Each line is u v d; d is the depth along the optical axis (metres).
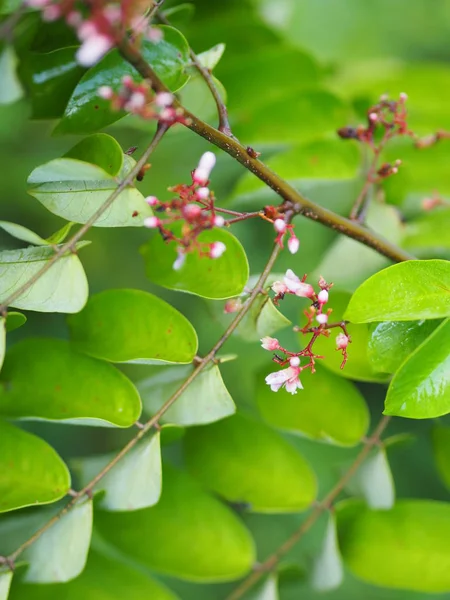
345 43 0.68
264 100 0.53
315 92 0.53
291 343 0.64
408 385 0.43
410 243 0.53
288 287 0.44
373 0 0.71
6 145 0.65
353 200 0.57
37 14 0.48
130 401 0.46
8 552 0.46
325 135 0.53
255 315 0.46
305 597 0.64
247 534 0.48
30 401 0.46
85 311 0.46
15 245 0.69
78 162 0.42
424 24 0.73
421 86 0.56
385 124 0.49
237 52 0.54
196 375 0.45
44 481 0.45
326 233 0.62
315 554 0.50
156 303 0.46
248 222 0.64
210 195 0.43
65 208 0.44
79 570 0.45
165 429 0.45
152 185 0.60
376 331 0.44
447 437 0.50
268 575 0.49
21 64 0.49
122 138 0.59
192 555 0.48
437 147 0.54
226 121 0.44
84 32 0.40
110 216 0.43
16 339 0.65
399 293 0.43
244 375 0.65
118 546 0.48
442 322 0.43
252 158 0.45
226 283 0.45
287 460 0.49
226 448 0.49
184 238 0.43
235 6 0.54
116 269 0.69
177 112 0.43
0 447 0.45
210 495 0.49
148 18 0.44
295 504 0.49
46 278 0.43
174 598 0.47
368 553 0.49
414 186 0.55
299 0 0.66
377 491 0.49
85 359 0.46
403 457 0.70
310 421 0.49
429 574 0.49
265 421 0.49
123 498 0.45
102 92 0.42
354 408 0.49
